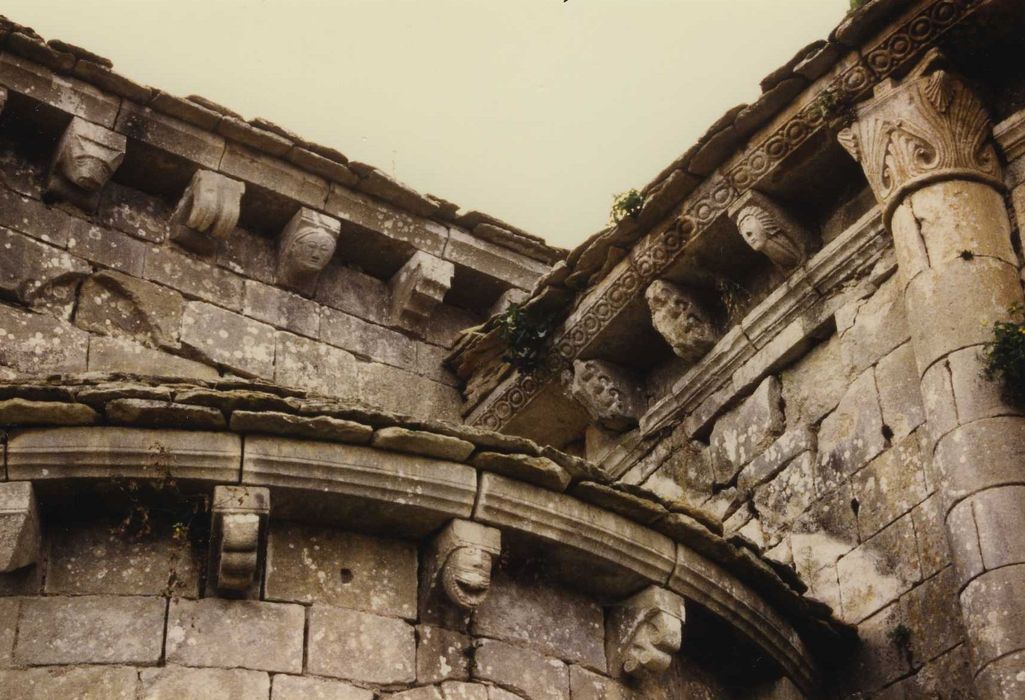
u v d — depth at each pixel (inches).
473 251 511.5
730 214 432.1
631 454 465.4
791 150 419.8
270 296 483.5
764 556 377.1
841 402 414.9
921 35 400.2
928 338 375.6
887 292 411.8
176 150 468.8
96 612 317.4
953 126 395.2
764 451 427.2
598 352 470.9
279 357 476.7
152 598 320.8
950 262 379.6
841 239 420.2
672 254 444.8
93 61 459.2
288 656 322.3
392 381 495.8
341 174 489.7
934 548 380.5
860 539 397.4
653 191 443.8
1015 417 359.3
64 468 318.7
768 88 418.0
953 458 359.6
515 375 489.1
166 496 325.1
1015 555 343.0
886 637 382.9
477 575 335.9
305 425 328.5
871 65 406.0
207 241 476.4
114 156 458.6
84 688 309.1
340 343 491.2
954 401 364.5
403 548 344.8
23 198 455.8
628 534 354.3
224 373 465.7
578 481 350.6
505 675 341.1
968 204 386.0
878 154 399.5
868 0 402.0
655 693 360.2
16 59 451.8
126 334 455.8
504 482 343.0
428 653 335.9
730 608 367.6
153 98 465.7
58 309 449.1
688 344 447.8
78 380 329.7
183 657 316.5
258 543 325.7
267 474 326.3
